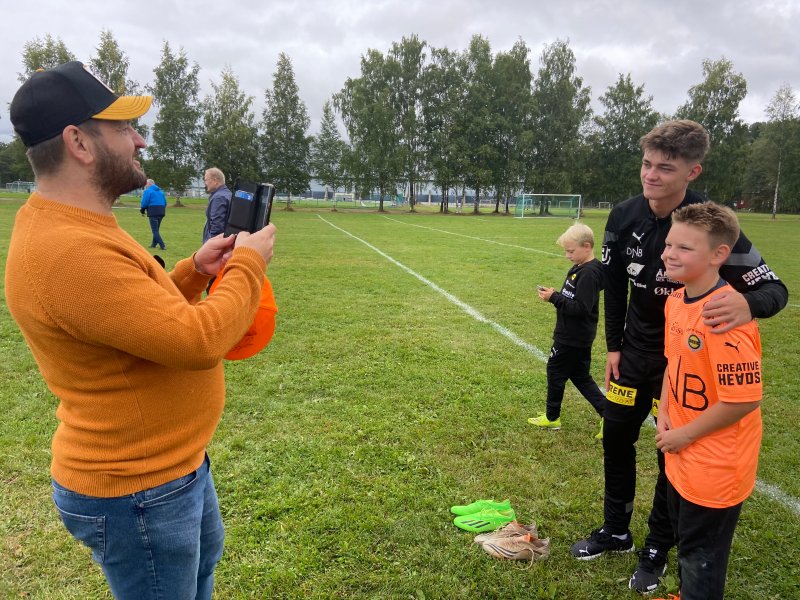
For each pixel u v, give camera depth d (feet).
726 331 5.87
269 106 151.64
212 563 5.79
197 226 70.64
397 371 17.03
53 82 4.04
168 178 138.41
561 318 12.67
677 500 6.71
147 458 4.42
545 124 163.84
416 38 156.46
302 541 8.91
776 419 14.28
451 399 15.01
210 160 141.79
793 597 7.91
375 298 28.40
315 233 71.82
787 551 8.93
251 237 4.98
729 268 6.86
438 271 38.32
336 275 35.68
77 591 7.83
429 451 12.06
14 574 8.14
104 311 3.79
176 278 6.04
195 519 4.86
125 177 4.44
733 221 6.06
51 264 3.79
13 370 16.24
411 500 10.16
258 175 149.48
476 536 9.14
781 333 23.30
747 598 7.89
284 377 16.37
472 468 11.43
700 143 7.17
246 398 14.69
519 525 9.21
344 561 8.52
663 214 7.81
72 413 4.37
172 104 137.49
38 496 10.00
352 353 18.83
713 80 155.43
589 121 176.65
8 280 4.05
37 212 4.08
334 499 10.12
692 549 6.47
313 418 13.55
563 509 10.06
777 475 11.31
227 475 10.81
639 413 8.50
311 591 7.91
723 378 5.94
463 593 7.96
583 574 8.46
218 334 4.24
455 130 155.74
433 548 8.89
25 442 11.80
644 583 8.06
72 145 4.09
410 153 158.10
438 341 20.47
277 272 36.47
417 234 74.13
